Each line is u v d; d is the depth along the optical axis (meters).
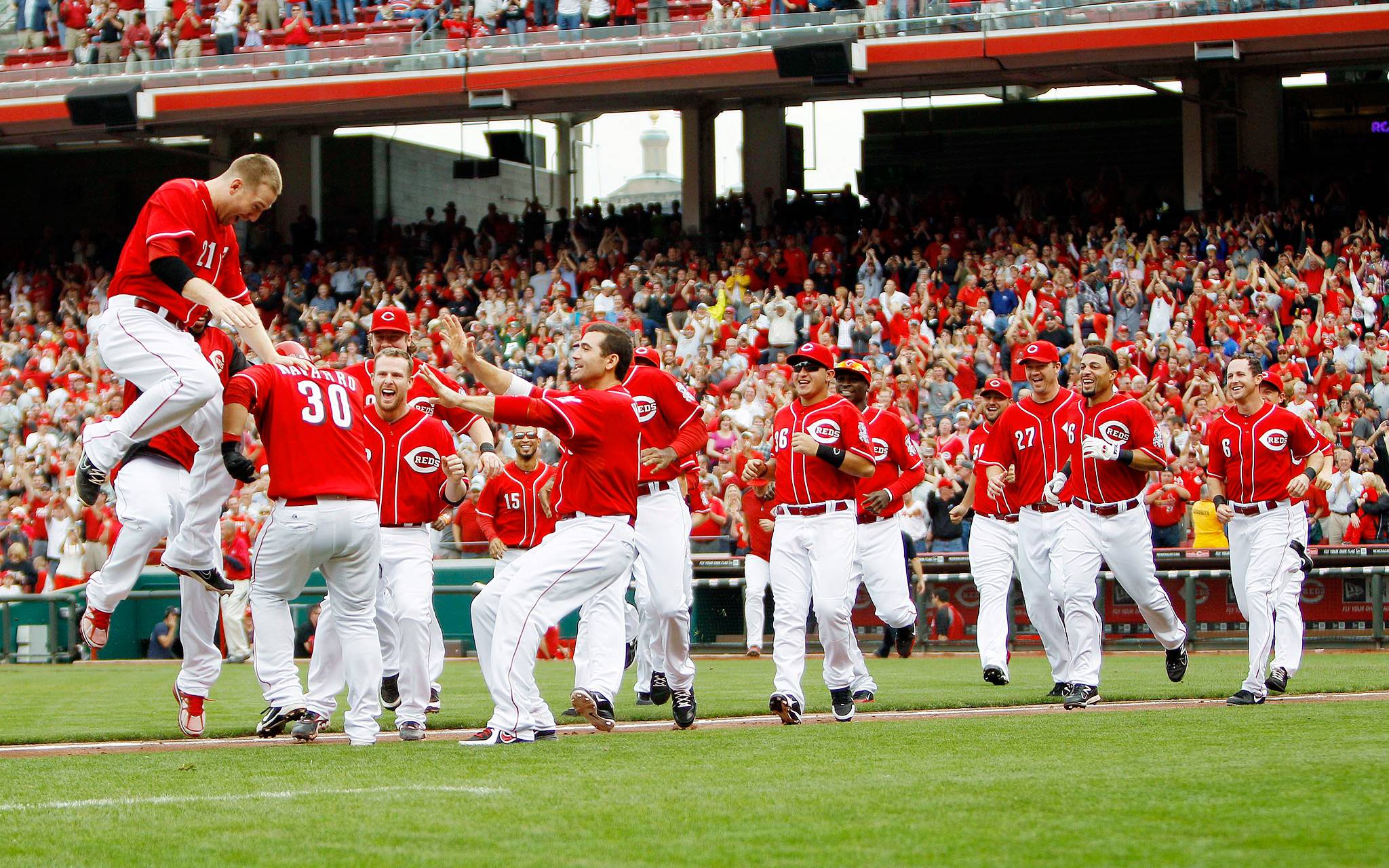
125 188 121.88
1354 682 41.09
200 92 98.62
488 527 41.22
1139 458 36.16
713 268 95.50
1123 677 44.34
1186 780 21.97
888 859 16.78
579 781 22.75
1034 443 37.50
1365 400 67.00
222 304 27.42
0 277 110.75
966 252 87.75
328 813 20.05
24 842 18.36
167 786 22.88
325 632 30.25
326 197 118.38
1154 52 86.81
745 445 66.69
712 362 80.12
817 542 33.00
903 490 41.53
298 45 99.88
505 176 123.12
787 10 92.69
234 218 28.62
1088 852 16.97
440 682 47.34
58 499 71.19
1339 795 20.52
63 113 100.38
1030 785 21.75
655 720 34.72
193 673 31.05
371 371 34.06
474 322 87.94
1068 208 94.50
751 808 20.00
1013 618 61.38
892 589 41.75
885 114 113.50
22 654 63.00
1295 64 92.88
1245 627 58.88
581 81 94.75
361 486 28.62
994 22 87.94
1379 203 91.31
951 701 37.25
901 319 82.31
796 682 32.72
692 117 103.00
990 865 16.38
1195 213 92.25
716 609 63.50
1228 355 73.81
